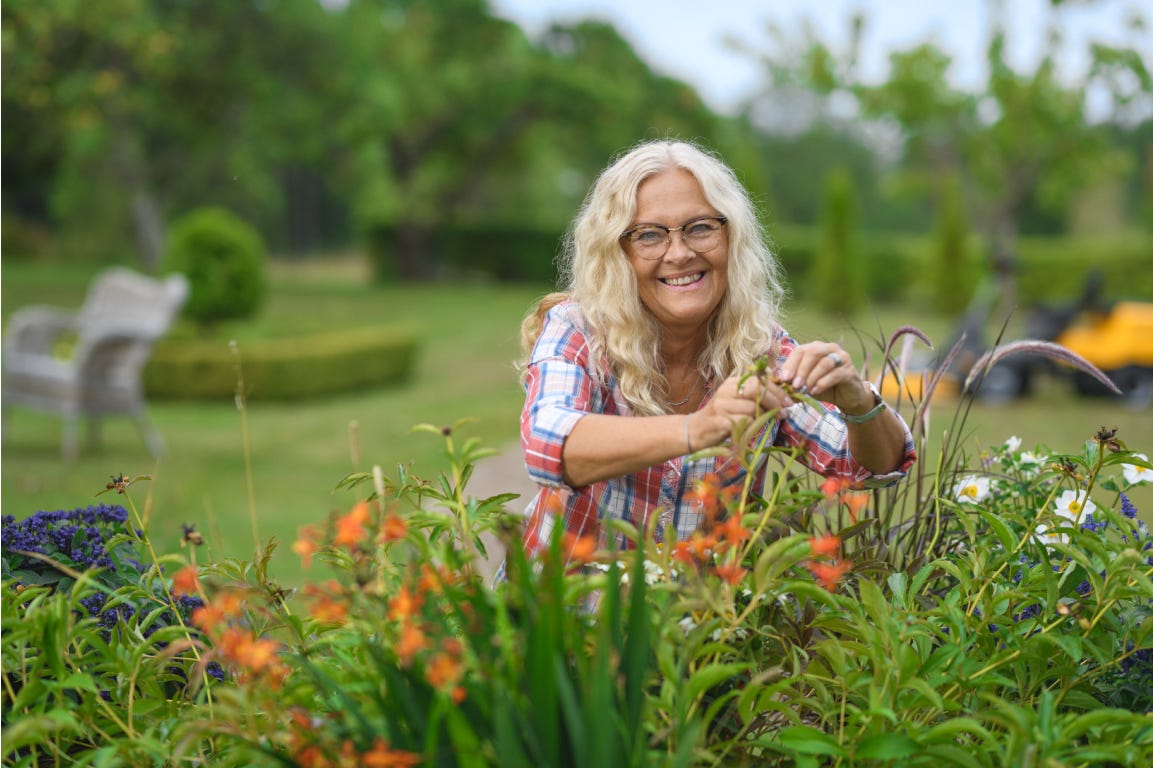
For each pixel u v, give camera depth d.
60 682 1.50
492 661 1.28
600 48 25.78
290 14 18.45
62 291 20.03
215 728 1.35
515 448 7.20
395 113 21.91
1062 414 8.81
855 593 1.78
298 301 20.30
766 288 1.97
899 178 17.98
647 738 1.43
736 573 1.42
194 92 18.17
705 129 25.83
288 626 1.64
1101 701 1.76
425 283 25.83
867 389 1.75
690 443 1.60
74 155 19.22
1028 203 35.03
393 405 10.04
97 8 13.41
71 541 2.06
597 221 1.87
